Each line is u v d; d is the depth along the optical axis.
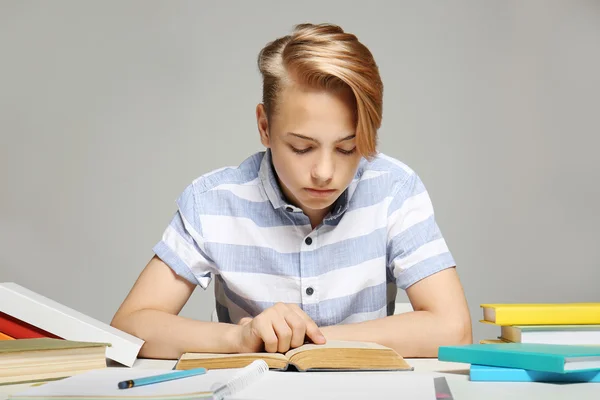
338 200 1.31
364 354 0.89
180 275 1.31
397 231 1.33
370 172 1.36
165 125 2.84
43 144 2.83
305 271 1.32
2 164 2.82
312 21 2.86
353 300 1.33
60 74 2.83
